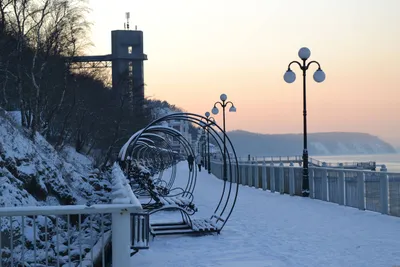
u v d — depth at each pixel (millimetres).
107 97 49125
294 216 13195
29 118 24969
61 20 30250
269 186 22172
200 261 8023
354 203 14008
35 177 15680
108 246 9555
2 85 28703
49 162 18609
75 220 14695
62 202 17188
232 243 9633
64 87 30734
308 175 17656
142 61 89500
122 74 52938
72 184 20578
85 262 7934
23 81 28391
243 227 11695
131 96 50906
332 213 13281
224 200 18562
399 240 9273
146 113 53781
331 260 7793
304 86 18812
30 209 4613
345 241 9359
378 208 12773
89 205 4723
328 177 15906
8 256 9406
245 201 17906
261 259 8047
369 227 10805
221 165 35844
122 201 4914
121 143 45719
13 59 27047
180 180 35812
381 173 12500
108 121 45312
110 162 42438
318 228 11031
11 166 14695
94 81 48594
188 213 11539
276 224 11969
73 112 35750
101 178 29688
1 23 26406
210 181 33812
